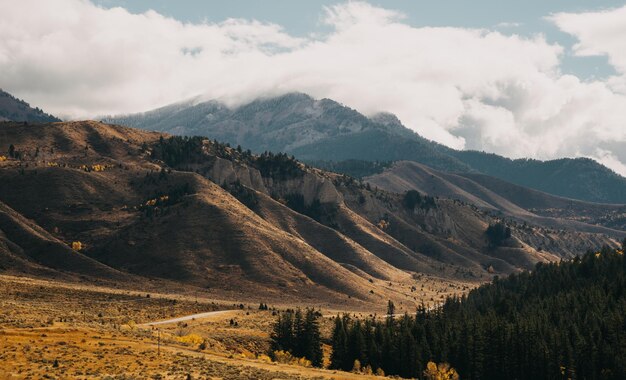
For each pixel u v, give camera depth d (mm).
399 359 147125
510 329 150125
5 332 88875
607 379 142625
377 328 160375
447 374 138750
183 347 101188
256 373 85562
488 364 148250
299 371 96000
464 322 160250
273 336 152625
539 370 144250
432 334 158625
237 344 145500
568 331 156625
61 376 71688
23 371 72250
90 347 87500
